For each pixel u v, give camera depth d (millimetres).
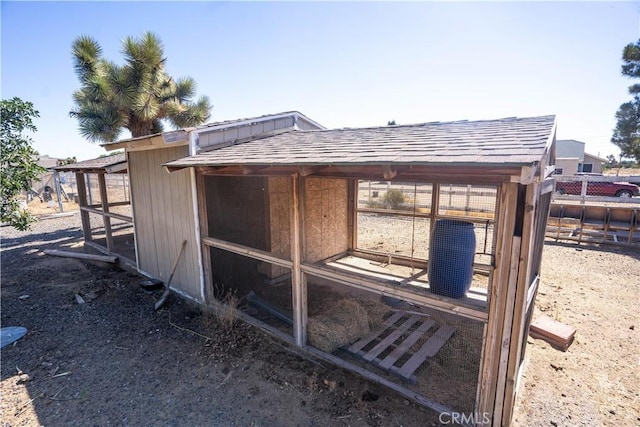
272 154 3455
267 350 3760
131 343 3967
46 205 16516
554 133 2738
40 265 7094
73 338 4098
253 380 3250
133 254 7363
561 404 2855
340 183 5648
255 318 4434
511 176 2049
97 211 7480
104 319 4598
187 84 12062
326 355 3473
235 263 5945
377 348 3510
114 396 3049
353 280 3154
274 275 5691
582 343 3775
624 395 2959
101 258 7062
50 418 2783
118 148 6074
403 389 2934
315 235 5230
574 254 7340
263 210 5742
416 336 3715
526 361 3379
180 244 5191
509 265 2268
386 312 4281
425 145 2582
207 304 4777
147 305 5043
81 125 10312
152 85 10977
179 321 4527
